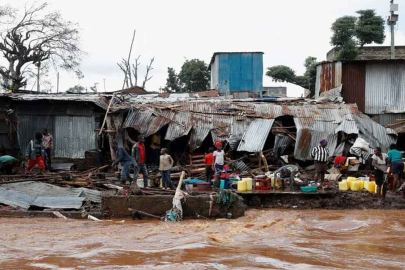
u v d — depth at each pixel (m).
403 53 36.72
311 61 44.03
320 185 17.80
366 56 36.59
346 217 14.80
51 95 24.84
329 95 25.66
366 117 23.16
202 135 22.61
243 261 9.39
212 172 19.30
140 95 29.28
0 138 23.27
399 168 17.19
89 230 12.95
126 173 17.50
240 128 22.67
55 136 23.58
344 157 21.03
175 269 8.80
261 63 35.22
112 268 8.91
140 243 11.13
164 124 22.81
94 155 23.00
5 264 9.26
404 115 25.11
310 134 22.08
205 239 11.51
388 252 10.38
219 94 30.50
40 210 15.40
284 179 17.86
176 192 14.75
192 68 52.84
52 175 18.48
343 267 9.06
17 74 44.38
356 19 36.38
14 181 17.09
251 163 22.33
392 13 31.38
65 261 9.47
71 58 46.50
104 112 23.39
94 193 16.50
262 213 15.68
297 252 10.23
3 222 14.18
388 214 15.41
